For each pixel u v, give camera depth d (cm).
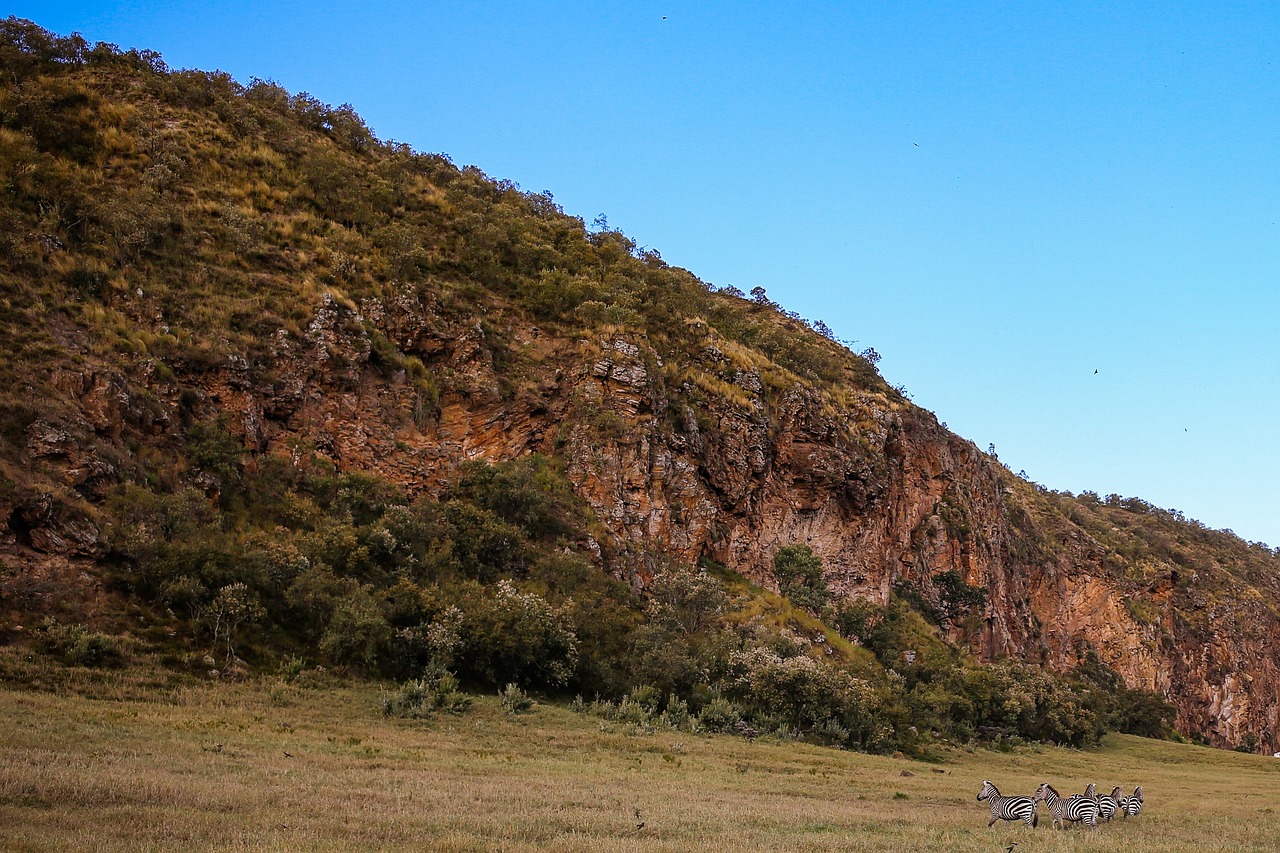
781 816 2509
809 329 13162
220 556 4406
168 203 6581
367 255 7162
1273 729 14262
